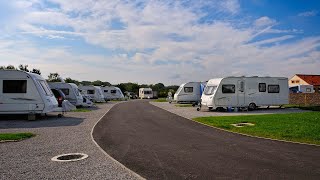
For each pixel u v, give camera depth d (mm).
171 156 8703
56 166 7574
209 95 25984
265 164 7711
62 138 11750
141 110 27734
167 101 50469
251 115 20500
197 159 8312
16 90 18609
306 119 17109
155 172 7102
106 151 9438
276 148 9750
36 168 7395
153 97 70500
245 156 8633
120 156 8750
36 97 18672
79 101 30391
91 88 43750
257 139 11492
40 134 12781
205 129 14414
